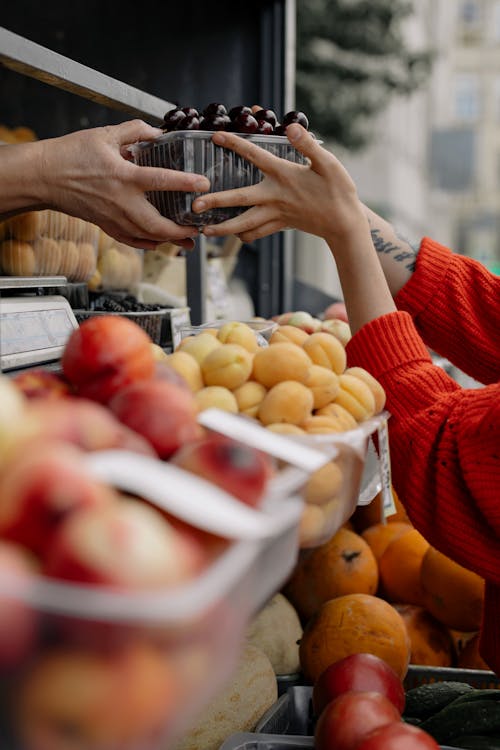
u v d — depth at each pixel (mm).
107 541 395
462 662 1480
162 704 386
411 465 1077
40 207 1164
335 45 7410
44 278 1192
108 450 498
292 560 572
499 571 1025
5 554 395
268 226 1156
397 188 17594
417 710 1244
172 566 402
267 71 2629
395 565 1557
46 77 1188
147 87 2609
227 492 501
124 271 1812
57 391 654
